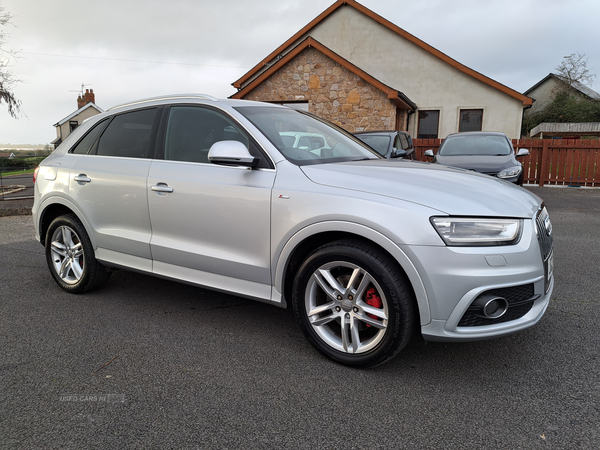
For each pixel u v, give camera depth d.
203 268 3.02
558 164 12.73
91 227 3.58
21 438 1.94
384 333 2.38
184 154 3.15
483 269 2.18
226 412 2.13
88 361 2.64
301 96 14.74
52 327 3.14
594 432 1.96
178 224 3.08
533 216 2.41
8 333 3.04
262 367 2.57
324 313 2.70
